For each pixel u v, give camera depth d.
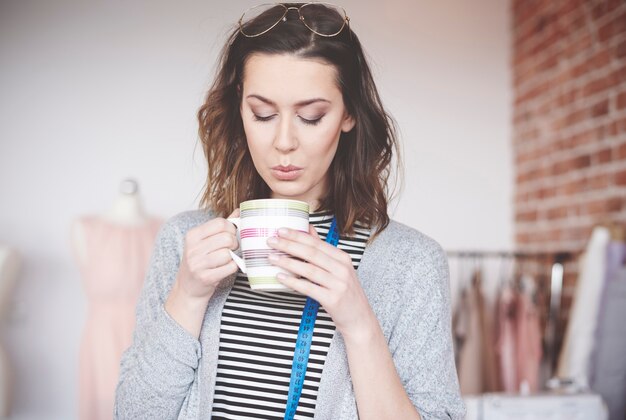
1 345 2.59
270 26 0.98
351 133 1.10
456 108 3.35
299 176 1.00
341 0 3.30
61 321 3.22
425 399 0.99
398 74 3.32
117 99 3.28
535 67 3.15
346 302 0.88
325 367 0.99
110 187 3.25
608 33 2.57
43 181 3.24
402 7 3.35
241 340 1.03
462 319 2.77
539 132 3.11
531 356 2.70
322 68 0.97
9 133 3.23
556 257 2.75
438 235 3.29
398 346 1.03
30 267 3.21
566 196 2.86
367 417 0.92
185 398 1.02
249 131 1.00
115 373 2.68
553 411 1.96
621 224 2.47
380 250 1.08
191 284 0.95
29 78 3.26
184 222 1.15
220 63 1.14
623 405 2.14
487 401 1.94
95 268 2.73
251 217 0.90
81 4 3.29
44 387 3.20
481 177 3.34
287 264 0.88
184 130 3.28
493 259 3.30
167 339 0.98
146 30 3.30
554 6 2.98
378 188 1.11
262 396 1.01
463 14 3.39
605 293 2.23
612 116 2.54
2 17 3.25
